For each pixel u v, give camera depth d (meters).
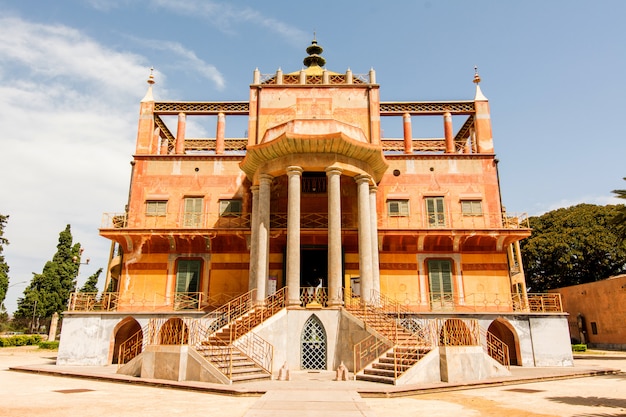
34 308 62.12
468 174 30.08
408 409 11.98
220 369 16.72
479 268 28.27
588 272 50.03
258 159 24.34
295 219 22.72
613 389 16.08
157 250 28.88
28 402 12.88
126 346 27.39
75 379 19.17
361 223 23.66
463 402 13.17
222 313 26.33
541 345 25.28
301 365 20.91
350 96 28.06
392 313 23.23
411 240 28.53
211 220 29.50
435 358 17.00
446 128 31.05
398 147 36.16
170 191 30.02
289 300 21.83
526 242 52.09
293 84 28.33
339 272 22.11
